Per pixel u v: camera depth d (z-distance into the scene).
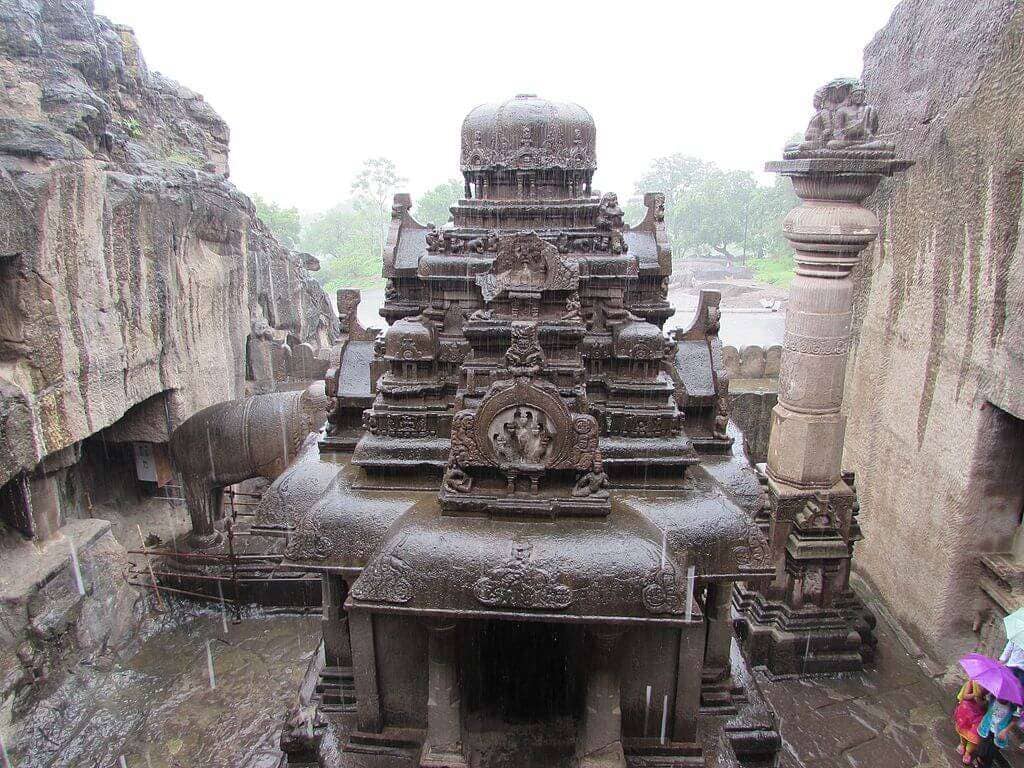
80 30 12.99
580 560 5.42
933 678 9.18
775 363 16.00
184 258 13.29
